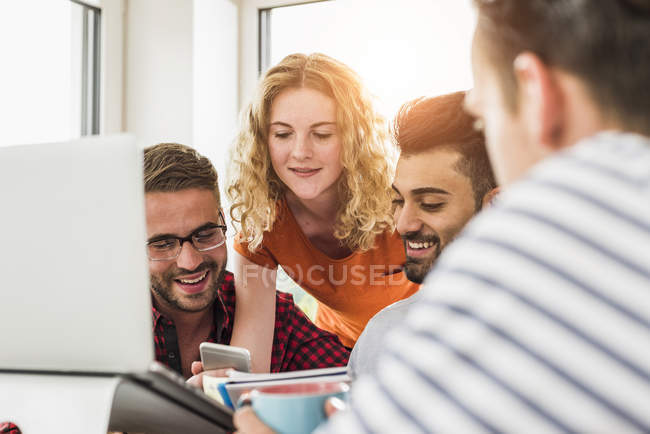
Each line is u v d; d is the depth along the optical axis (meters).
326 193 1.67
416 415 0.29
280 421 0.53
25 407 0.64
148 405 0.66
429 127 1.08
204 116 1.97
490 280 0.31
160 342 1.35
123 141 0.58
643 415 0.27
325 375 0.69
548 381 0.28
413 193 1.14
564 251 0.31
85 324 0.61
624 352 0.28
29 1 1.79
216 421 0.65
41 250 0.61
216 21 2.00
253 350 1.47
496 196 1.03
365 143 1.63
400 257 1.67
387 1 1.91
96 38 1.95
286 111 1.60
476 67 0.46
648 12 0.36
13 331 0.64
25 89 1.80
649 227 0.31
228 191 1.74
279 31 2.06
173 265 1.29
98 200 0.59
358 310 1.75
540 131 0.40
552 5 0.38
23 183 0.62
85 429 0.61
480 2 0.44
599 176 0.33
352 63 1.96
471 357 0.29
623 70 0.37
